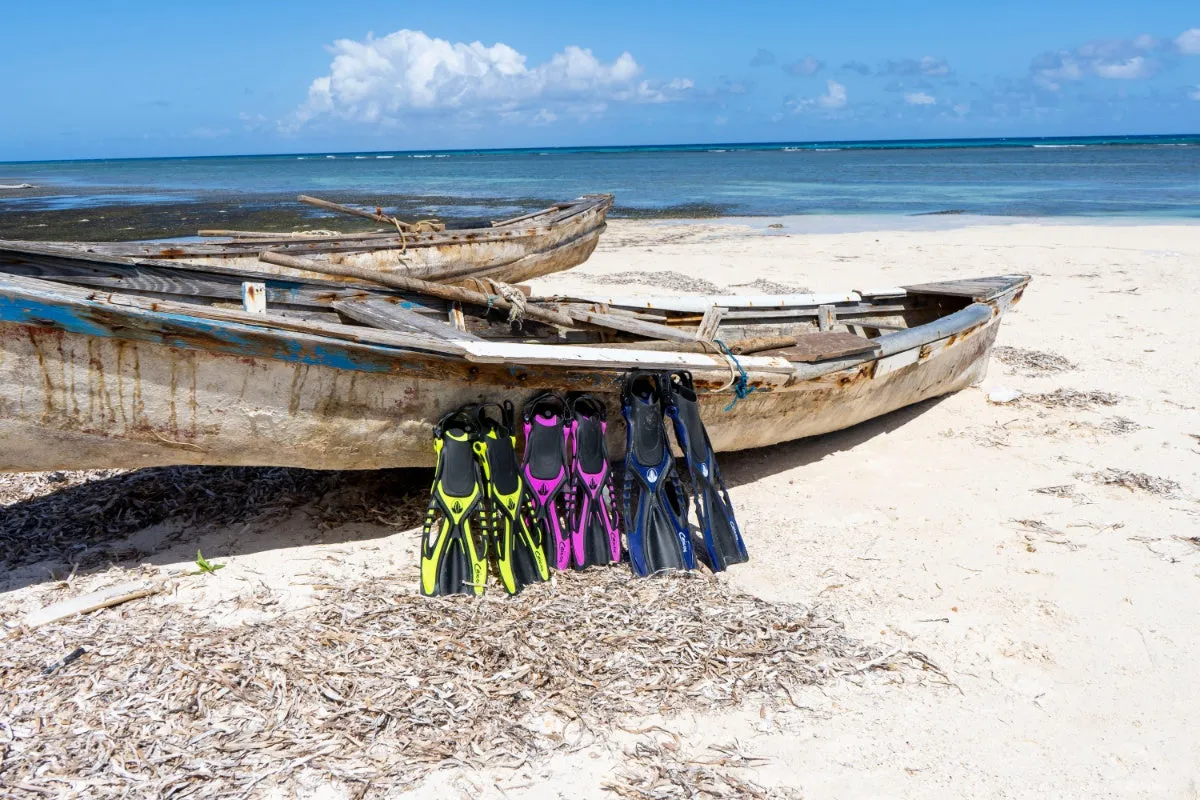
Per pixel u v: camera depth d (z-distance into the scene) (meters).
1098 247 16.08
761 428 5.49
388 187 41.97
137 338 3.58
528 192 36.53
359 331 3.94
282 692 3.28
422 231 9.98
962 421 6.82
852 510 5.17
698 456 4.57
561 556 4.34
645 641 3.68
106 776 2.86
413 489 5.25
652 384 4.86
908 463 5.96
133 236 19.42
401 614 3.84
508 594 4.04
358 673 3.41
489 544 4.21
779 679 3.48
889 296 7.57
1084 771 3.03
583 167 66.50
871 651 3.68
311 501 5.09
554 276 13.79
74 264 4.55
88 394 3.65
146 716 3.14
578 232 11.80
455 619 3.81
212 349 3.72
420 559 4.41
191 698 3.23
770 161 74.31
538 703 3.29
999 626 3.90
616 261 15.51
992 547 4.67
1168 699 3.41
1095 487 5.48
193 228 21.58
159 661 3.45
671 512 4.46
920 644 3.76
